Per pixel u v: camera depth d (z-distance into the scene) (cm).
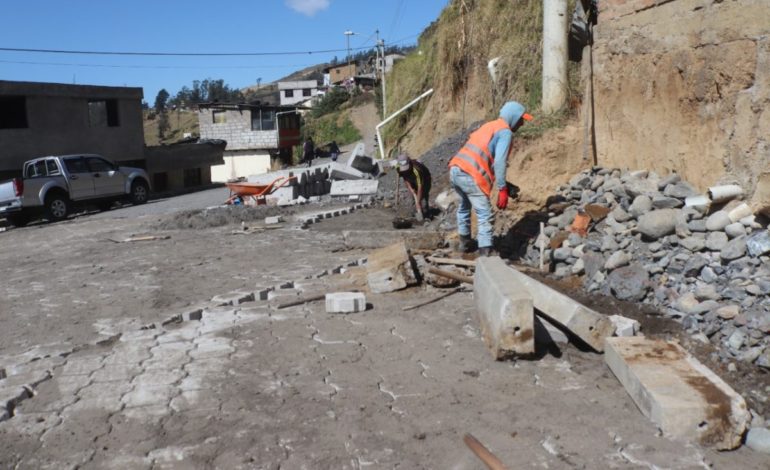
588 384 418
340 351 488
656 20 704
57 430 370
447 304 607
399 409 388
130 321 588
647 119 725
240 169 4741
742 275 492
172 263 866
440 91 2050
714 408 344
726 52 578
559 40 941
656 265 571
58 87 2553
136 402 405
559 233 730
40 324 595
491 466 317
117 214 1988
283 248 937
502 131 690
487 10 1789
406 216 1167
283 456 336
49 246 1145
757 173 540
